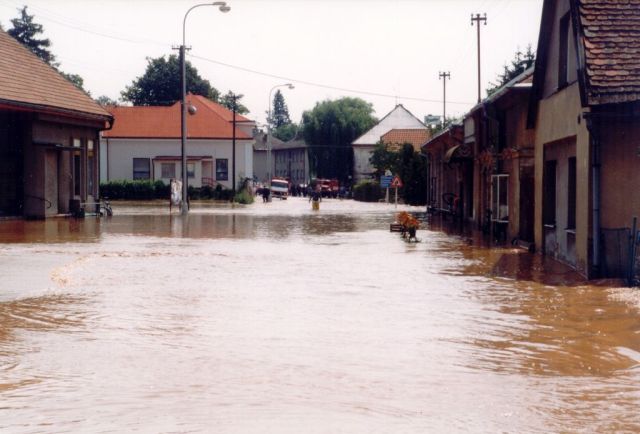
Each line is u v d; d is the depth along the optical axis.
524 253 24.84
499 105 31.61
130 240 29.09
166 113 91.81
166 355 10.11
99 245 26.67
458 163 45.06
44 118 41.72
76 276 18.14
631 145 18.05
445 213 50.38
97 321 12.47
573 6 18.80
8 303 14.20
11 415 7.42
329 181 114.12
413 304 14.49
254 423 7.15
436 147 55.97
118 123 90.06
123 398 8.03
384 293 15.85
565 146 21.56
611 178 18.14
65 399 7.98
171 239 29.75
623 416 7.54
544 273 19.42
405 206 72.81
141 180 83.88
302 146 158.38
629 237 17.48
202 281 17.47
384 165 93.12
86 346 10.62
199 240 29.39
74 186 46.28
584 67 17.88
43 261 20.86
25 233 32.41
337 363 9.77
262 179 177.38
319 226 39.31
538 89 24.02
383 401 8.02
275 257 23.02
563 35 21.30
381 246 27.30
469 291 16.23
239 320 12.68
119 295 15.24
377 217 49.56
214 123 91.25
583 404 7.98
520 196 27.72
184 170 50.53
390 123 121.62
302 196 123.75
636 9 18.59
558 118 21.81
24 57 44.59
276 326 12.21
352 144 120.00
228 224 40.56
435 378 9.08
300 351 10.45
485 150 34.81
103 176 89.25
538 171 24.72
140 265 20.56
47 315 12.99
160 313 13.24
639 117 17.97
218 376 9.02
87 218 45.25
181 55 50.91
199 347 10.62
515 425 7.21
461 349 10.71
